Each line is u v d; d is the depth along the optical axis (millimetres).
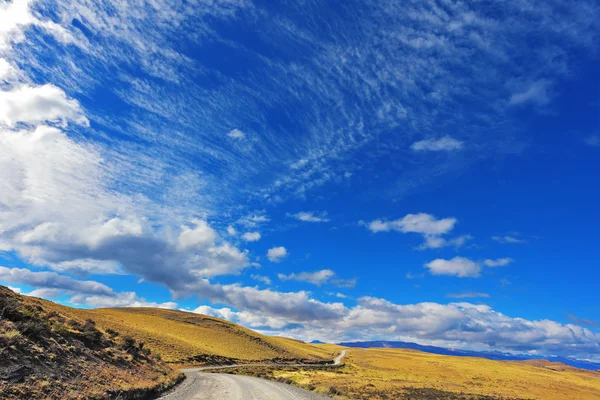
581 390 82312
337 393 31734
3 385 10875
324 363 129125
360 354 187625
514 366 153000
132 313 133875
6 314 16828
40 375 13031
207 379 34938
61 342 18078
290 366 93062
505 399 43312
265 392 25703
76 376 15102
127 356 24875
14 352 13328
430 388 50719
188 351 75000
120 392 16000
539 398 54125
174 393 21234
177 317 155375
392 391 41625
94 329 24469
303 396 25000
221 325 153375
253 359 99688
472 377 92188
